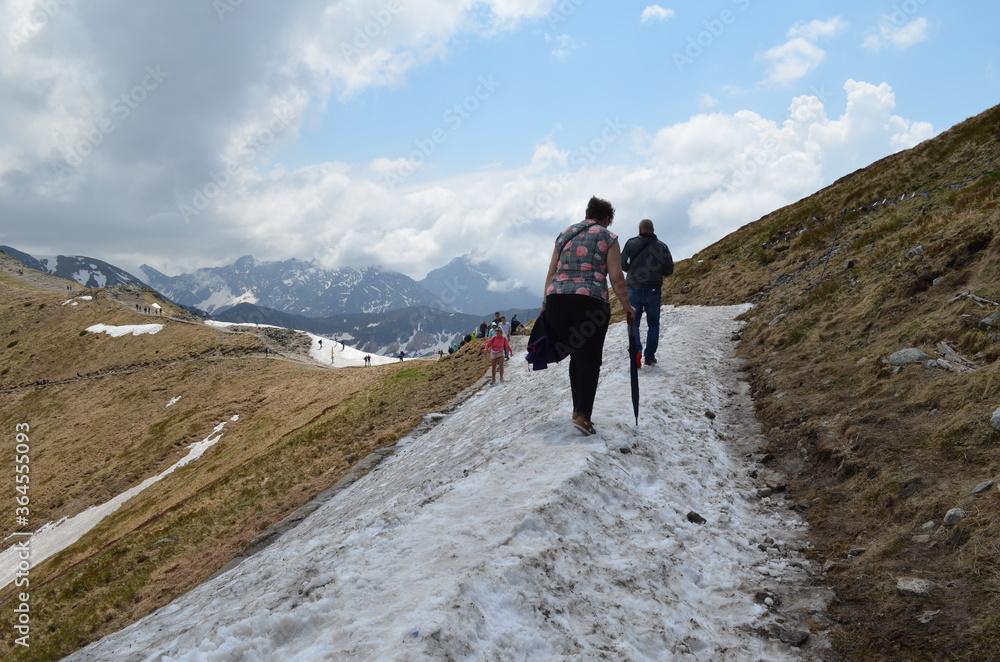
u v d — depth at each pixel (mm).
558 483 5402
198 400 67562
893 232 17531
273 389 63250
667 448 7195
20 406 86000
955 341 7613
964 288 8945
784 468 6902
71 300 121000
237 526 19922
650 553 4809
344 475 18953
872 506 5375
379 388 30234
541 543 4418
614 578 4301
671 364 11711
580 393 6965
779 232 29391
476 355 29438
